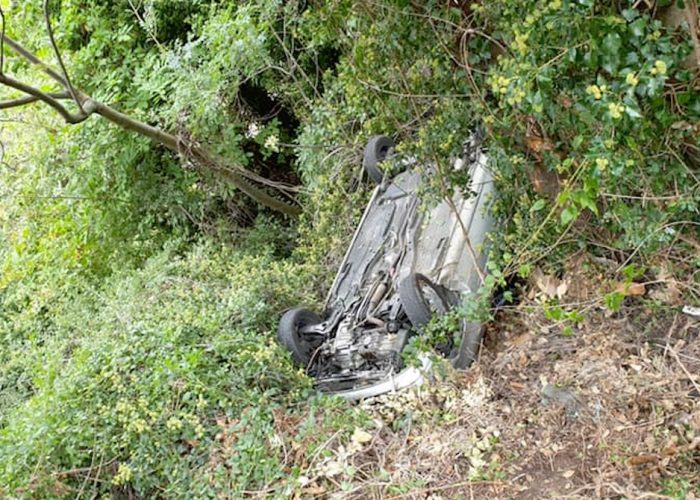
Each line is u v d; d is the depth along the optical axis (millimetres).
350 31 4406
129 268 7762
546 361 4395
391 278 5281
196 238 8164
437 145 4539
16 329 7762
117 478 4125
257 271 6234
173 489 4113
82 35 8586
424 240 5285
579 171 3619
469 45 4051
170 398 4496
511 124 4195
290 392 4668
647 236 3748
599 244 4398
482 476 3773
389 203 5887
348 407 4504
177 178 8164
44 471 4215
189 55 7129
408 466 3988
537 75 3375
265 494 3912
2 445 4336
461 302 4668
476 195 4801
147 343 4941
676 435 3578
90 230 8375
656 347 4133
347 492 3846
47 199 8445
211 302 5922
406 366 4691
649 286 4363
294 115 8094
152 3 7617
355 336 5113
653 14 3188
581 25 3230
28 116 8117
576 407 3965
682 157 3596
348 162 6672
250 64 7121
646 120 3375
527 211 4566
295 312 5375
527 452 3875
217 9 7754
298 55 7543
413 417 4297
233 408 4477
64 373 5051
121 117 6973
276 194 8719
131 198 8242
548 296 4508
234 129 7793
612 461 3590
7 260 8492
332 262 6480
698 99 3289
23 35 8039
